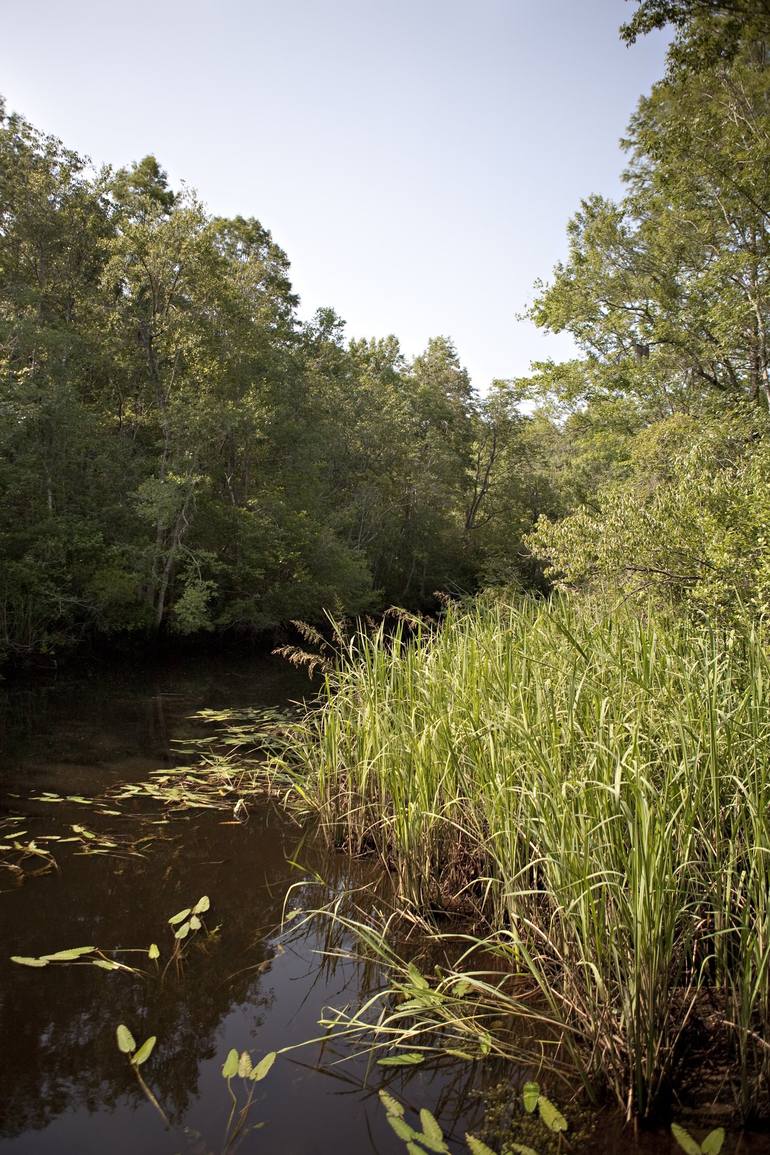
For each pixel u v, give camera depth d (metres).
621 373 17.34
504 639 4.91
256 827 5.41
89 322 19.81
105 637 16.53
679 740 3.31
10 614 14.27
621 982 2.54
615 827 2.93
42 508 15.14
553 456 33.53
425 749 4.26
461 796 4.22
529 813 3.29
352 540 27.20
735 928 2.62
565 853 2.90
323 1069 2.78
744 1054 2.45
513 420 33.16
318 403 26.53
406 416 29.86
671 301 16.16
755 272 14.05
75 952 3.53
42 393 14.74
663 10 10.59
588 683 3.83
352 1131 2.44
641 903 2.49
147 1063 2.80
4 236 19.14
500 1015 3.06
